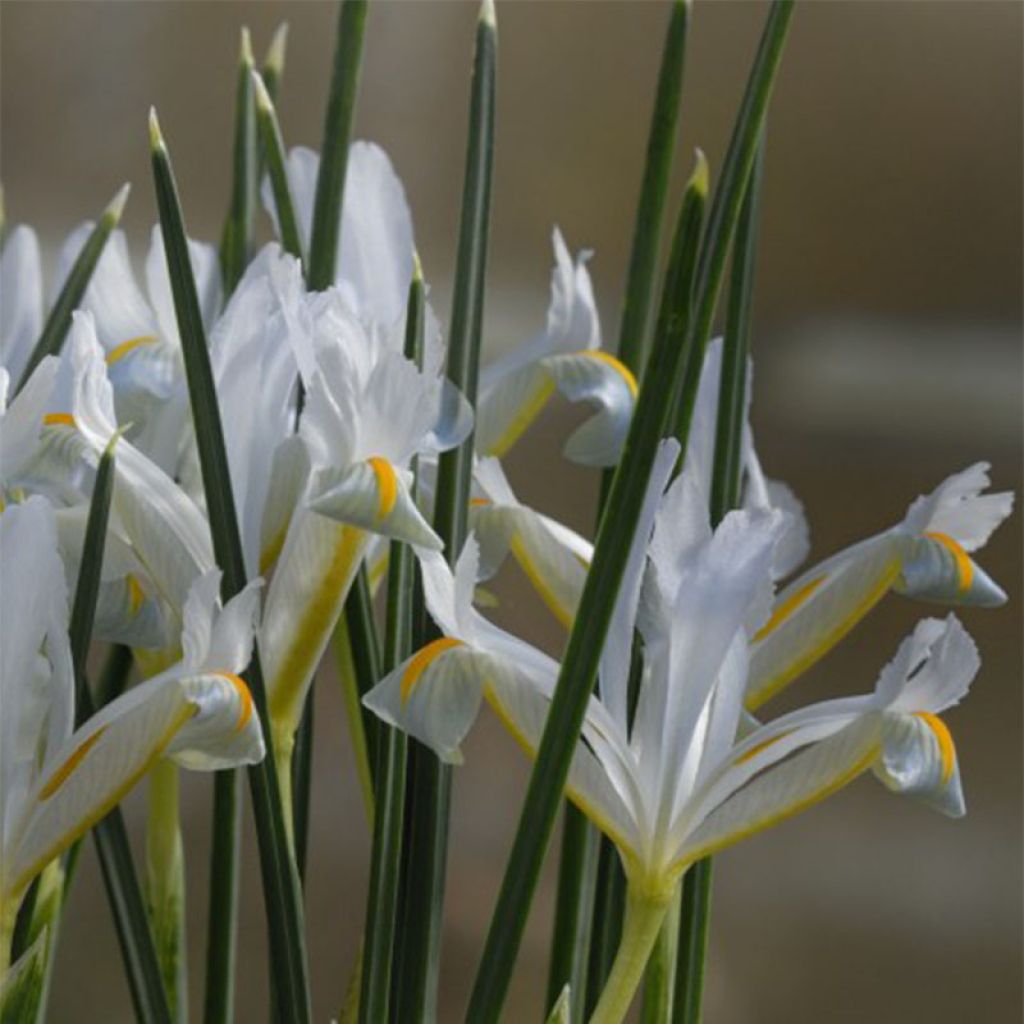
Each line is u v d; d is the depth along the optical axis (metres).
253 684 0.74
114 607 0.75
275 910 0.74
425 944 0.75
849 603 0.77
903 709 0.74
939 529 0.77
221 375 0.75
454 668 0.74
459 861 1.55
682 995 0.77
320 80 1.56
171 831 0.78
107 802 0.72
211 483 0.73
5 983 0.73
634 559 0.75
